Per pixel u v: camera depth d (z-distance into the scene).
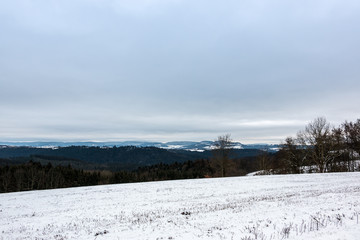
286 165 52.22
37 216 15.51
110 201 19.59
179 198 19.36
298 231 8.25
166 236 9.11
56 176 90.00
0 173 84.38
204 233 9.07
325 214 10.45
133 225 11.35
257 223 9.84
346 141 56.00
